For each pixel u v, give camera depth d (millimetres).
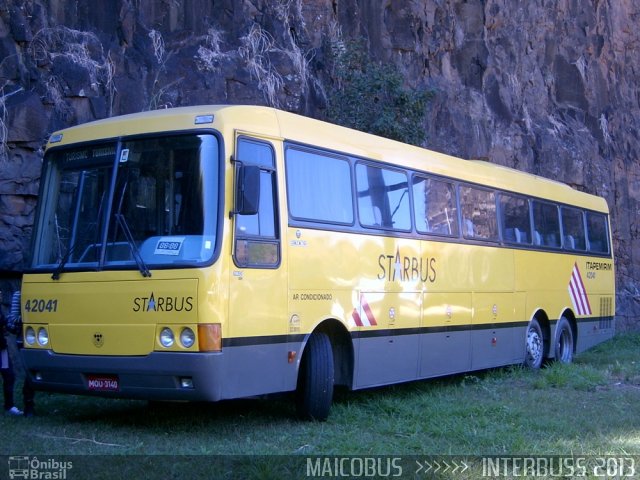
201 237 8055
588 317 16703
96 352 8336
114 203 8570
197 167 8234
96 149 8883
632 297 23266
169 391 7957
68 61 13070
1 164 12078
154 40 14352
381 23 18609
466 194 12719
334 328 9828
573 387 12398
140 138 8586
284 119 9188
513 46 22078
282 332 8688
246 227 8367
